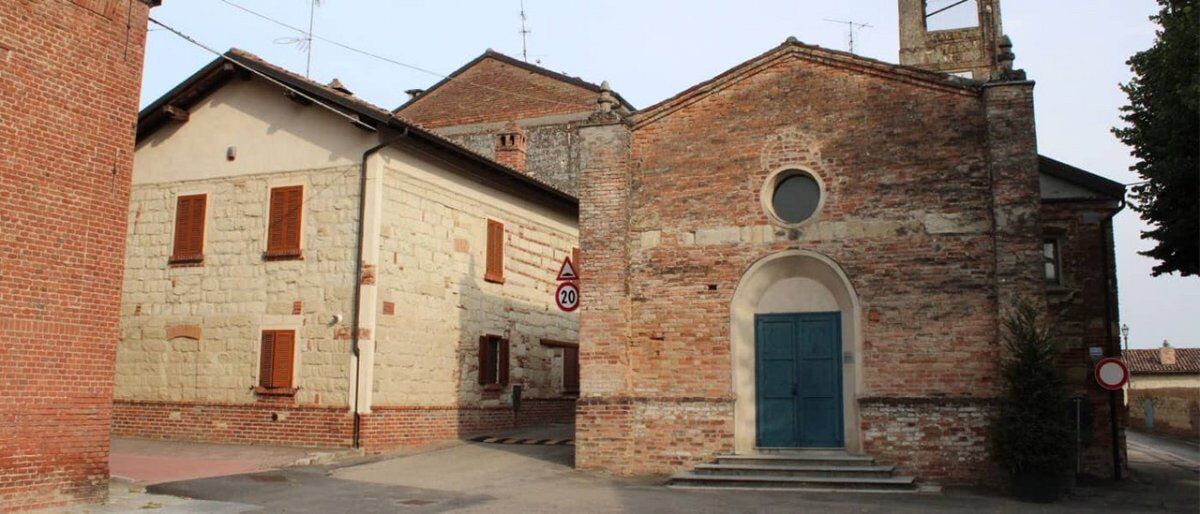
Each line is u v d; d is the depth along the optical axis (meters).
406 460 18.41
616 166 18.30
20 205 12.48
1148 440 37.66
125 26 14.13
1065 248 20.33
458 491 15.07
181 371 20.92
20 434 12.23
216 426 20.41
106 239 13.58
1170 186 16.97
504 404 24.17
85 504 12.97
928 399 16.23
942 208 16.69
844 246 17.09
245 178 21.20
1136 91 18.17
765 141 17.83
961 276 16.42
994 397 15.95
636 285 18.09
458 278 22.58
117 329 13.66
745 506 13.82
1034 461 14.64
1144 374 55.81
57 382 12.74
